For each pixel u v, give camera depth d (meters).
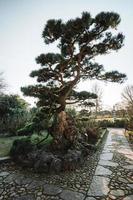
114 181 4.78
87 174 5.23
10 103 13.39
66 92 6.70
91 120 16.38
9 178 4.66
